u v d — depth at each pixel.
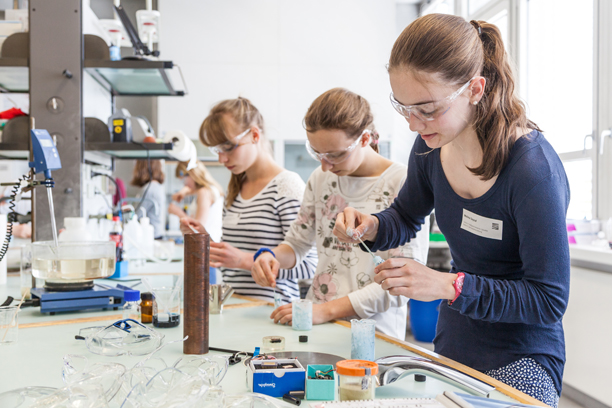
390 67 1.02
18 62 2.21
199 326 1.12
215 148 2.02
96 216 2.63
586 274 2.67
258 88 5.80
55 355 1.13
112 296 1.61
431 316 3.80
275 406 0.83
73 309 1.56
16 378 0.98
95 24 2.93
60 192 2.21
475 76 1.00
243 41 5.78
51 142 1.62
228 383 0.97
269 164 2.15
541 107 3.88
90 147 2.30
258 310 1.65
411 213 1.46
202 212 4.08
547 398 1.13
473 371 1.05
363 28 5.88
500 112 1.04
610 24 3.03
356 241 1.38
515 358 1.17
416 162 1.41
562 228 1.00
